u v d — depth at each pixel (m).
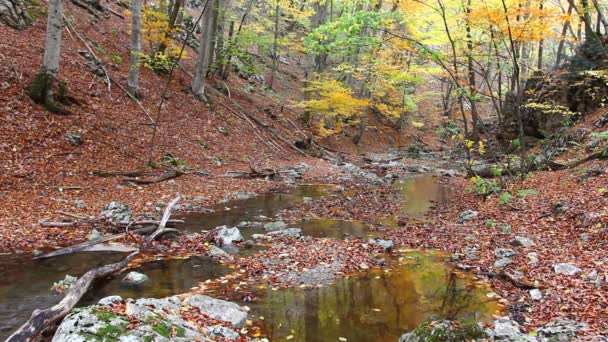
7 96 12.62
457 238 9.17
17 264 6.88
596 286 5.67
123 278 6.63
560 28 24.28
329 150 27.33
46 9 19.05
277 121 25.70
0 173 10.41
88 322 3.94
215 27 24.91
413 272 7.31
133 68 17.53
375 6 22.44
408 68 22.34
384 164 25.23
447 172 21.55
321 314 5.64
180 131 17.91
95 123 14.51
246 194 14.14
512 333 4.55
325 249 8.44
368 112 36.72
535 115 20.91
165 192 12.56
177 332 4.14
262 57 34.16
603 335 4.41
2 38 15.08
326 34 11.59
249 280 6.80
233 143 20.05
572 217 8.78
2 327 4.81
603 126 16.11
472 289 6.48
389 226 10.78
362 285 6.70
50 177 11.22
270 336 4.97
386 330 5.20
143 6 22.11
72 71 16.12
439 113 40.72
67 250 7.54
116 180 12.50
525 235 8.53
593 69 18.58
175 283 6.51
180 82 21.91
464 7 12.44
